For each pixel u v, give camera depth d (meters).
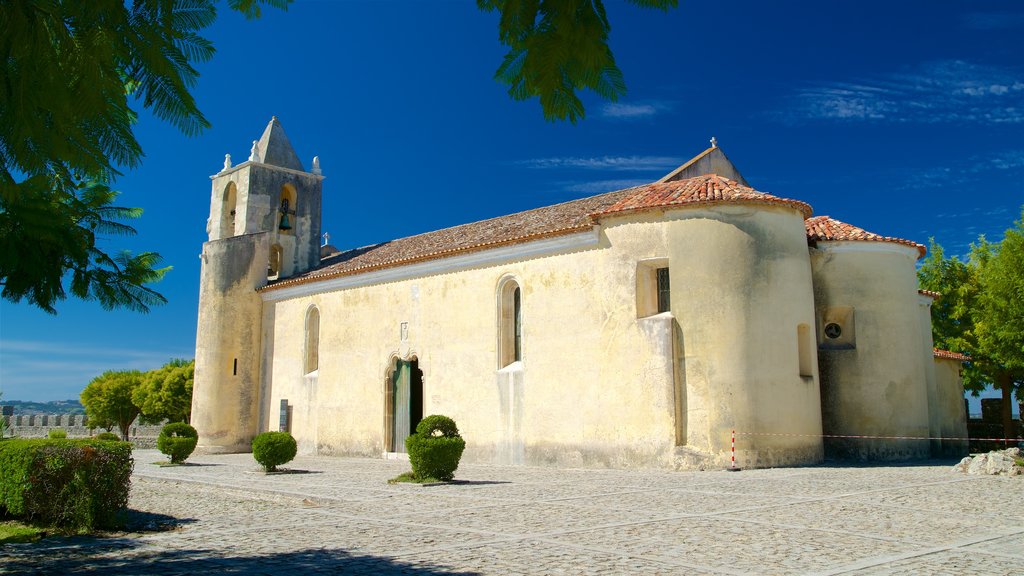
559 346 23.23
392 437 28.33
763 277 20.97
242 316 34.09
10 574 8.31
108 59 4.42
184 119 4.83
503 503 13.91
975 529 10.39
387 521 12.03
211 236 37.41
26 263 6.64
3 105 4.34
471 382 25.45
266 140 36.97
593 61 4.71
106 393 53.59
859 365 22.92
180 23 4.77
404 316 28.12
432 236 32.72
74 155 4.77
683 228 21.30
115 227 8.54
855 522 11.04
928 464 20.72
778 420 20.44
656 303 22.02
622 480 17.78
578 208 26.75
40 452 11.93
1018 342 31.58
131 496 16.42
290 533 11.01
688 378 20.67
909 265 24.16
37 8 4.09
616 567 8.22
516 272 24.75
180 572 8.30
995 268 32.88
